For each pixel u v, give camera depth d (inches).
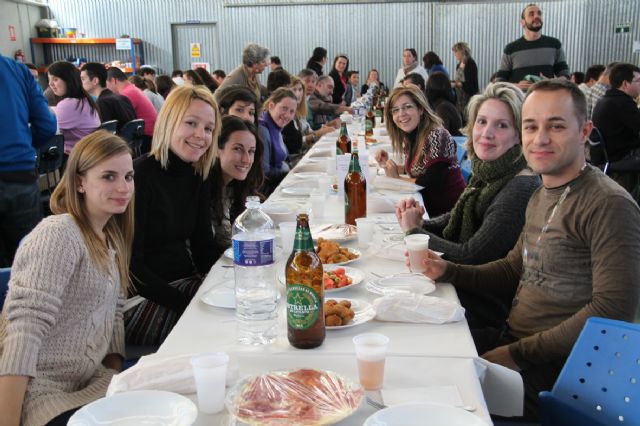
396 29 463.8
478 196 90.0
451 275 72.6
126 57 469.4
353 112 311.9
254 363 49.9
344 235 88.6
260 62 249.1
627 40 443.2
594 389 50.9
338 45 469.4
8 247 147.6
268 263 56.3
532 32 259.0
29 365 54.1
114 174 63.7
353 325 57.0
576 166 67.3
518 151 85.2
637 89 214.8
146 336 80.9
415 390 44.9
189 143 86.7
